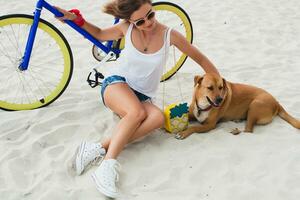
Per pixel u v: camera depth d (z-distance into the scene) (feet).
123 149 9.78
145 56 9.62
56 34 11.06
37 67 13.78
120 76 10.12
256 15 19.06
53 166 9.20
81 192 8.49
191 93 12.34
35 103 11.32
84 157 9.09
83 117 11.00
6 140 10.02
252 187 8.62
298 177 8.87
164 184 8.76
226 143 10.02
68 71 11.36
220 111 10.43
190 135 10.28
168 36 9.68
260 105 10.34
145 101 10.28
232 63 14.40
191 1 20.45
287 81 13.03
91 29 10.67
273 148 9.82
